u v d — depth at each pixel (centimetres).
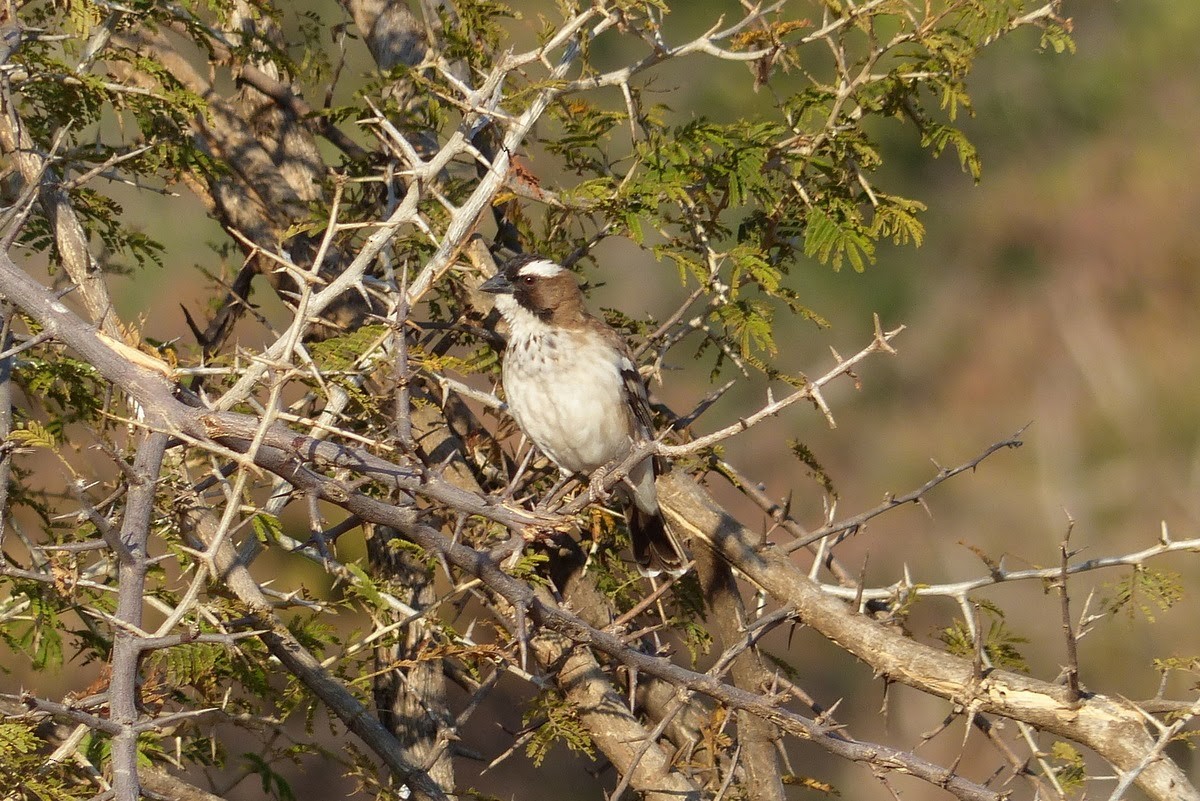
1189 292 2497
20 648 834
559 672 972
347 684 901
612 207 933
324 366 845
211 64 1191
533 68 1305
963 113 2517
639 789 955
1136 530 2384
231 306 1145
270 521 759
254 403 880
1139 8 2530
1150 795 801
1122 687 2153
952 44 962
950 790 780
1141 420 2461
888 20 1853
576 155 1059
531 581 909
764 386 2394
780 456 2420
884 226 1003
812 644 2297
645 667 795
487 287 1039
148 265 1709
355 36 1244
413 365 924
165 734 810
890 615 962
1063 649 2195
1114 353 2498
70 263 866
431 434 1016
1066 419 2458
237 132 1167
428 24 1105
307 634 912
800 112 1017
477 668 1021
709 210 1048
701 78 2052
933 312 2530
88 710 604
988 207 2545
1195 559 2298
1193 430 2467
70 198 939
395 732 1052
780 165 1008
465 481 1006
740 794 974
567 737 918
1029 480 2417
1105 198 2530
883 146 2494
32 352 873
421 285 801
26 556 1095
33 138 933
